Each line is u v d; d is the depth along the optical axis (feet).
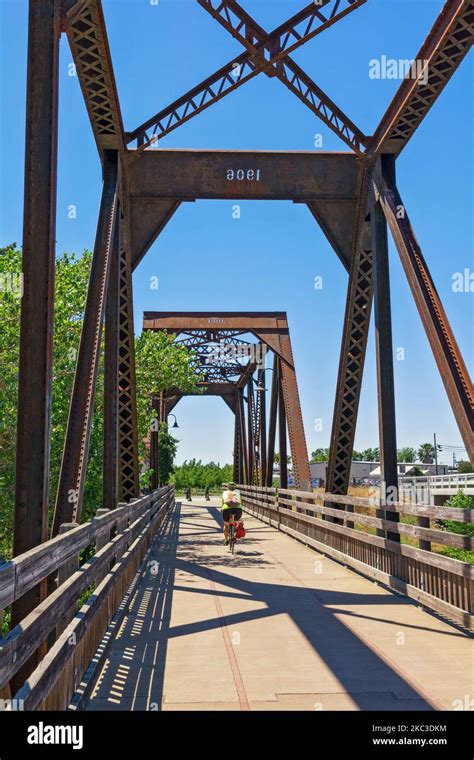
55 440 43.83
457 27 25.79
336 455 43.21
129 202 42.34
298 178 42.45
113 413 33.35
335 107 36.06
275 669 18.52
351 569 38.04
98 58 28.84
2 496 38.99
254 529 68.18
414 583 27.89
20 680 14.14
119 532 27.50
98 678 17.51
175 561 42.06
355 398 42.63
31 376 16.22
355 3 28.63
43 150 17.03
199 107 35.58
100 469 48.34
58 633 15.34
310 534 50.78
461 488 109.19
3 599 8.96
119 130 34.30
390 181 35.14
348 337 41.70
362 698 15.97
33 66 17.33
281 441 73.41
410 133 34.01
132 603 28.04
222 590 31.30
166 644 21.35
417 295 29.78
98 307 29.71
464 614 22.25
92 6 25.36
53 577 16.52
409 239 31.71
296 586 32.27
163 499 71.56
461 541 21.99
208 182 42.55
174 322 82.33
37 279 16.56
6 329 40.55
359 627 23.54
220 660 19.43
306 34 30.22
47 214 16.79
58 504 24.22
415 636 22.18
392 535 31.50
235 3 29.37
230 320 79.66
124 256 41.45
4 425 37.68
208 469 289.12
